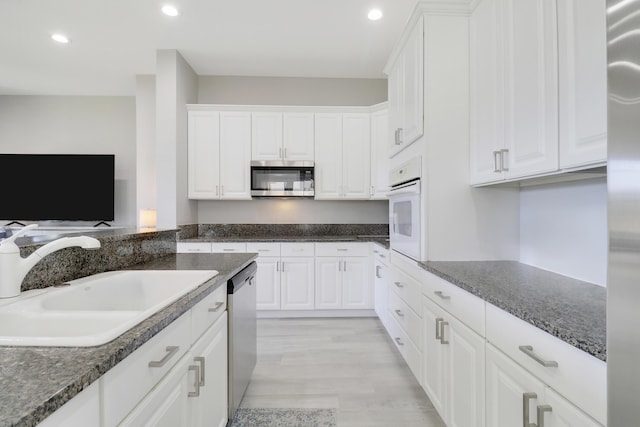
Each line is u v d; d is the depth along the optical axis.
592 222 1.42
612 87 0.57
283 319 3.40
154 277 1.49
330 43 3.20
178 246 3.31
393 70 2.56
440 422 1.74
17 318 0.88
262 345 2.73
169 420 0.95
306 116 3.67
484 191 1.93
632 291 0.53
